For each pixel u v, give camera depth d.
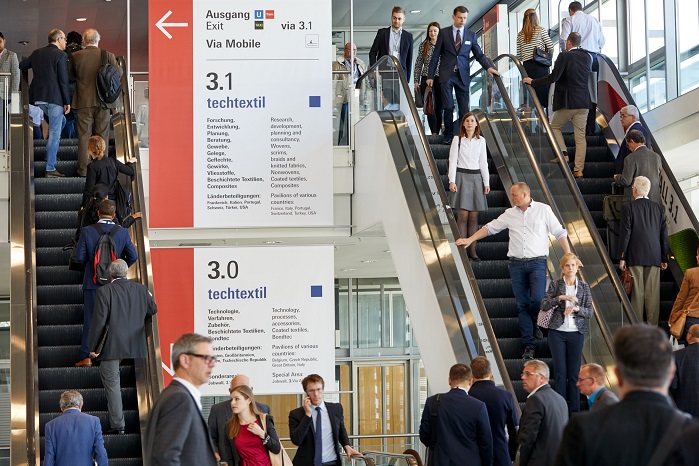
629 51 14.64
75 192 11.10
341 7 20.44
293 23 11.65
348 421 20.45
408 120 11.13
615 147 11.66
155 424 4.23
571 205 9.47
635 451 2.97
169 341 11.25
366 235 13.15
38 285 9.52
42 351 8.74
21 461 7.04
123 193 9.71
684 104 11.62
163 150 11.48
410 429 20.59
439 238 9.78
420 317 10.09
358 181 12.89
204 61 11.55
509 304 9.46
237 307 11.35
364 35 22.58
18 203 9.91
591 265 8.88
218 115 11.56
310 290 11.41
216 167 11.54
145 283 8.86
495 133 11.81
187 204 11.50
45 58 11.24
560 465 3.07
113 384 7.86
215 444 7.81
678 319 8.20
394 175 11.09
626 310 8.02
